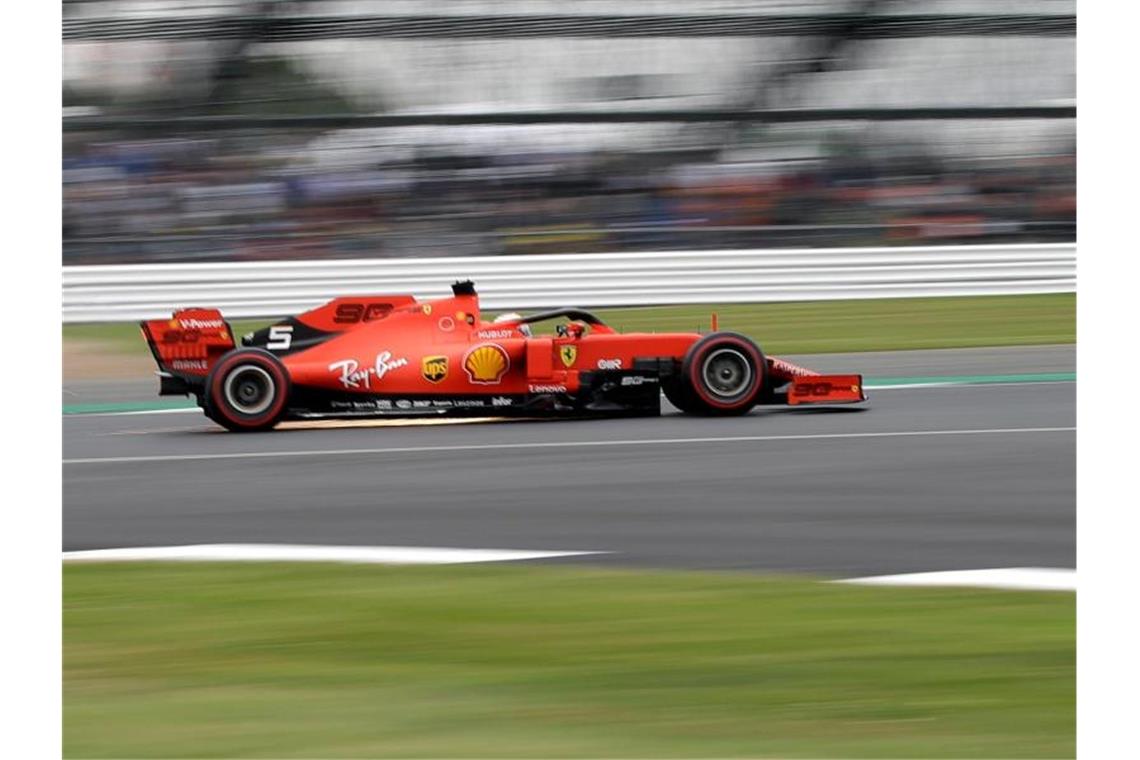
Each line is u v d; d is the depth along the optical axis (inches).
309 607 571.5
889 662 501.7
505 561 644.7
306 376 999.6
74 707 462.0
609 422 1031.6
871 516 730.8
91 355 1437.0
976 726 444.1
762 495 781.9
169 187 1685.5
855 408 1090.7
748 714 454.0
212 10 1791.3
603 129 1788.9
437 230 1732.3
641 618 554.6
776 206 1790.1
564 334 1043.3
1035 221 1835.6
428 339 1012.5
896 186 1812.3
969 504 756.6
